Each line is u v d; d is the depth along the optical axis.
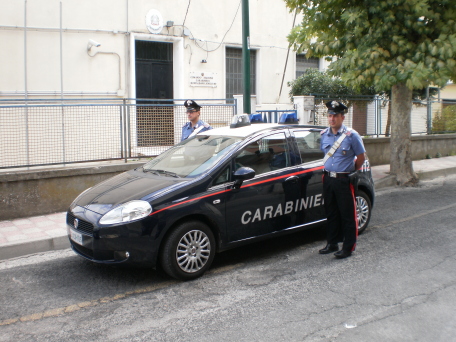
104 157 8.43
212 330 3.87
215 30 13.13
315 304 4.33
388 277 4.96
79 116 8.17
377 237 6.46
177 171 5.40
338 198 5.52
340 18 9.65
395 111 10.58
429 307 4.22
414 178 10.66
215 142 5.71
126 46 11.66
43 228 6.72
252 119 8.83
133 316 4.18
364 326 3.89
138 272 5.26
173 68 12.77
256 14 14.00
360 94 13.04
